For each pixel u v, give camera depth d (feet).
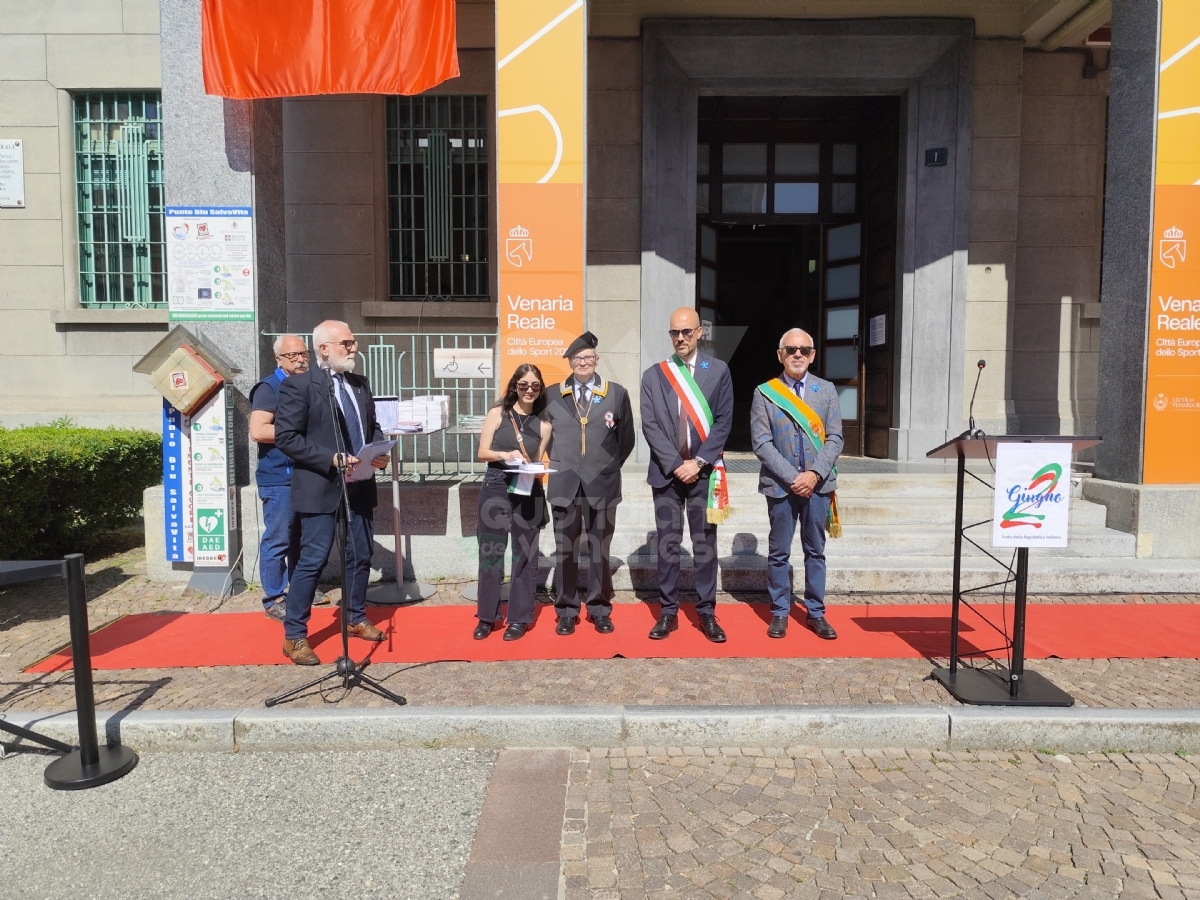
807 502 15.35
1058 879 8.38
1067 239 27.48
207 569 18.49
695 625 16.19
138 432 25.30
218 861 8.79
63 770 10.64
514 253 17.99
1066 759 11.27
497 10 17.74
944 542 19.88
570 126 17.81
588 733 11.60
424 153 28.04
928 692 12.69
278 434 13.42
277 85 18.21
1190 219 19.07
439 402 17.94
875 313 29.12
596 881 8.39
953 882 8.34
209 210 19.22
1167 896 8.08
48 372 28.63
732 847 9.00
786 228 35.65
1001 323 27.17
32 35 27.78
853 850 8.93
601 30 26.13
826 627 15.37
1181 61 18.74
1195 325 19.38
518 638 15.29
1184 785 10.48
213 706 12.17
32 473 19.10
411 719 11.60
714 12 25.99
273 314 20.44
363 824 9.54
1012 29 26.25
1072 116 27.14
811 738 11.64
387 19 17.85
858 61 26.00
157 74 27.84
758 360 34.78
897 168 27.22
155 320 28.17
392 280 28.35
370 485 15.17
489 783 10.56
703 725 11.62
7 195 28.12
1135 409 19.85
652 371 15.25
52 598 18.28
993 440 12.00
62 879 8.45
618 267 26.78
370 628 15.29
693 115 26.45
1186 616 16.71
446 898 8.11
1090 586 18.38
